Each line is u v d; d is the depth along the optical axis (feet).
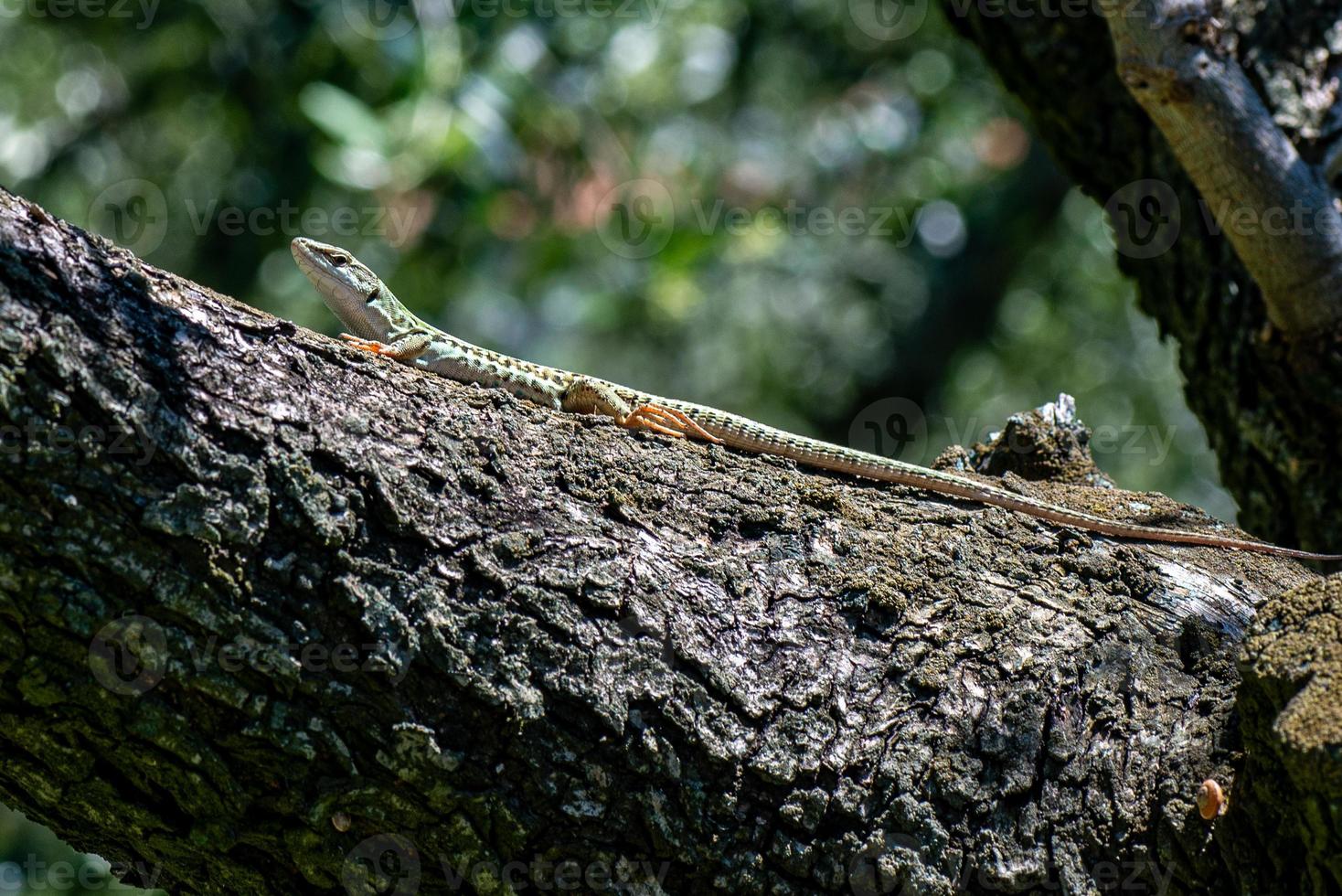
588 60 35.91
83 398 9.91
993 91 44.16
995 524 13.92
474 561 11.02
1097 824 11.87
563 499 11.90
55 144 40.14
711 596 11.84
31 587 9.76
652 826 11.01
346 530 10.63
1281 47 19.48
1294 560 15.25
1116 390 45.65
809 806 11.28
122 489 9.94
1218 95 17.15
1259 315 19.30
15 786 10.84
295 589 10.44
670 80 39.01
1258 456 19.79
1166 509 16.20
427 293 35.83
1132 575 13.62
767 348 47.29
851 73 44.91
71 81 40.27
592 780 10.92
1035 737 12.01
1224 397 20.15
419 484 11.17
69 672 10.05
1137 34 16.97
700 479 12.86
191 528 10.09
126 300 10.53
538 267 35.65
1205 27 16.98
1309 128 18.86
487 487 11.52
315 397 11.18
